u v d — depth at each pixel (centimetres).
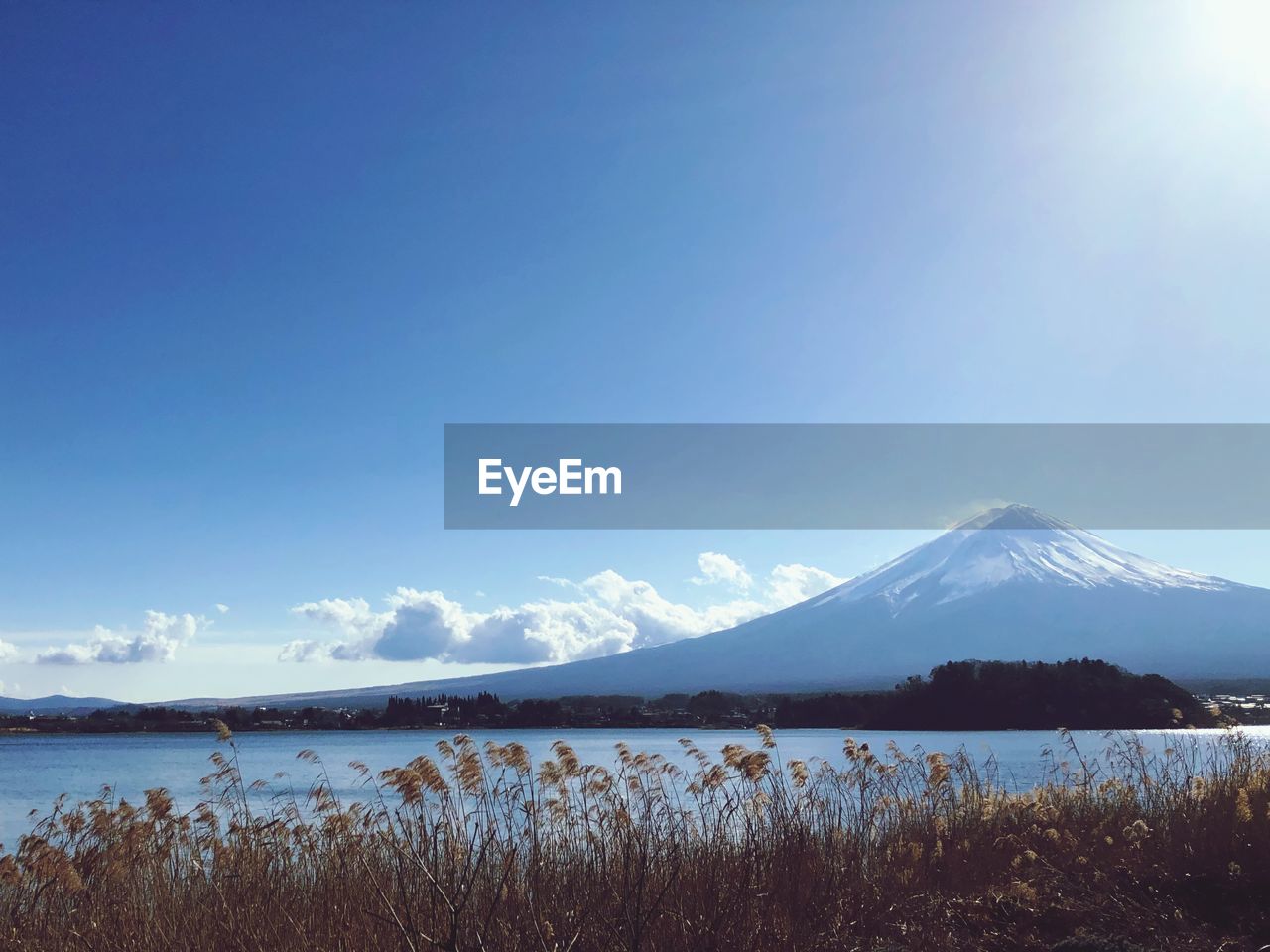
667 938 698
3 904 859
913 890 878
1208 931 749
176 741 8931
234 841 959
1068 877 902
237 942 748
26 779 3531
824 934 756
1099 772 1260
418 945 653
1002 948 748
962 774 1221
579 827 874
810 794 1021
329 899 796
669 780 1051
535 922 681
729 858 835
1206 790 1062
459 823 828
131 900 856
